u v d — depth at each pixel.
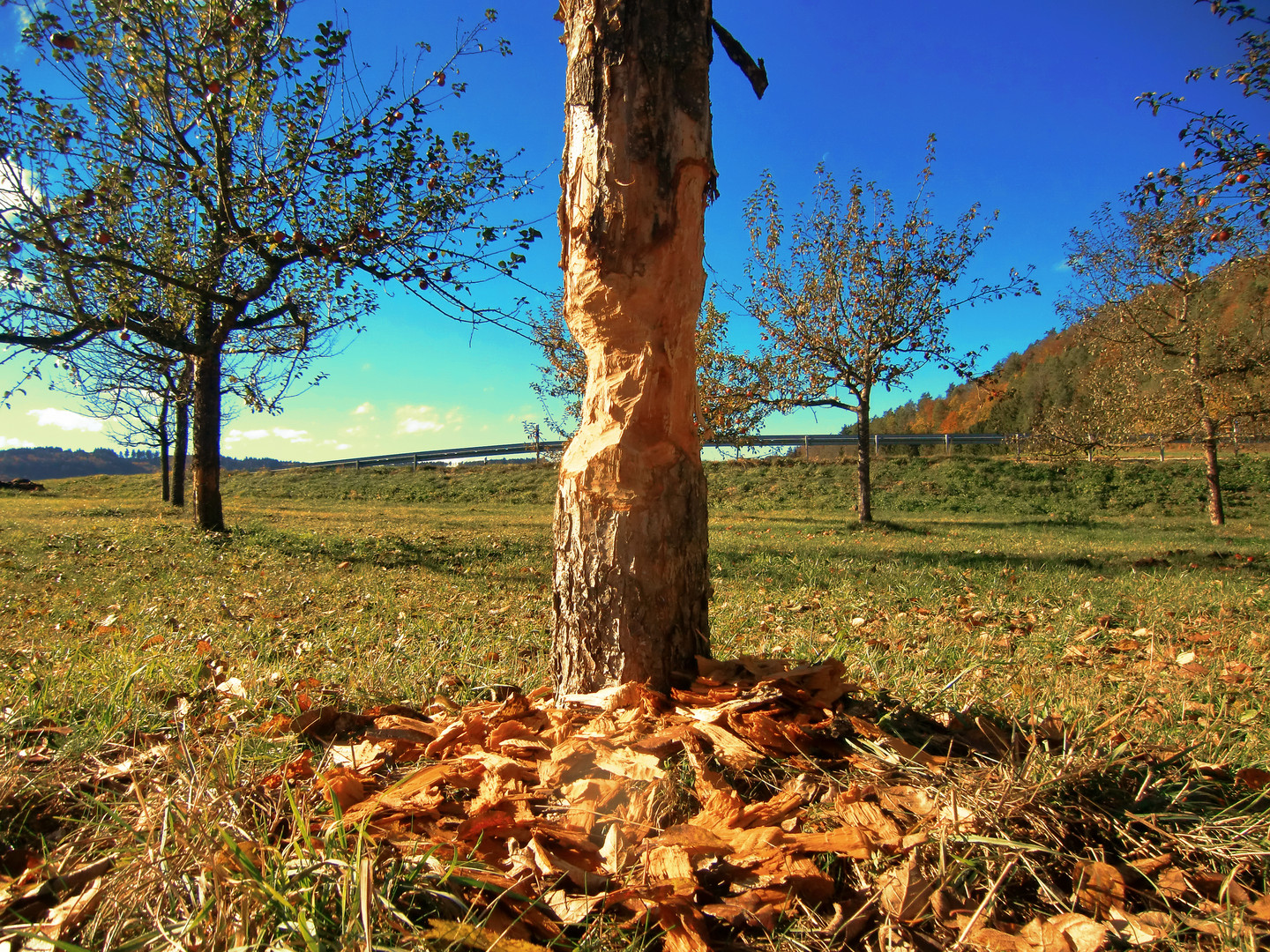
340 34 8.42
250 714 2.77
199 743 2.26
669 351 2.77
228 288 11.23
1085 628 5.16
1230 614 5.56
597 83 2.71
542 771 2.00
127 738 2.52
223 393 13.93
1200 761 2.36
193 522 13.95
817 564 9.10
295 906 1.43
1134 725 2.77
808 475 27.08
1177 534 15.11
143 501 24.56
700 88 2.76
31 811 2.04
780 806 1.85
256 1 8.24
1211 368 16.12
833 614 5.90
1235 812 2.02
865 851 1.67
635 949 1.45
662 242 2.72
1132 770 2.17
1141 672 3.79
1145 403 17.20
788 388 17.28
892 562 9.72
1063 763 2.05
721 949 1.50
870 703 2.66
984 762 2.21
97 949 1.39
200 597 6.36
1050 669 3.85
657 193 2.71
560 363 19.16
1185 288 16.11
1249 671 3.77
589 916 1.52
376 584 7.38
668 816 1.87
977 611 5.82
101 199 8.39
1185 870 1.75
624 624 2.71
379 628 5.05
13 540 10.64
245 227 9.16
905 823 1.85
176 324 12.90
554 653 2.93
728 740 2.11
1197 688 3.48
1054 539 13.92
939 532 15.56
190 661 3.59
